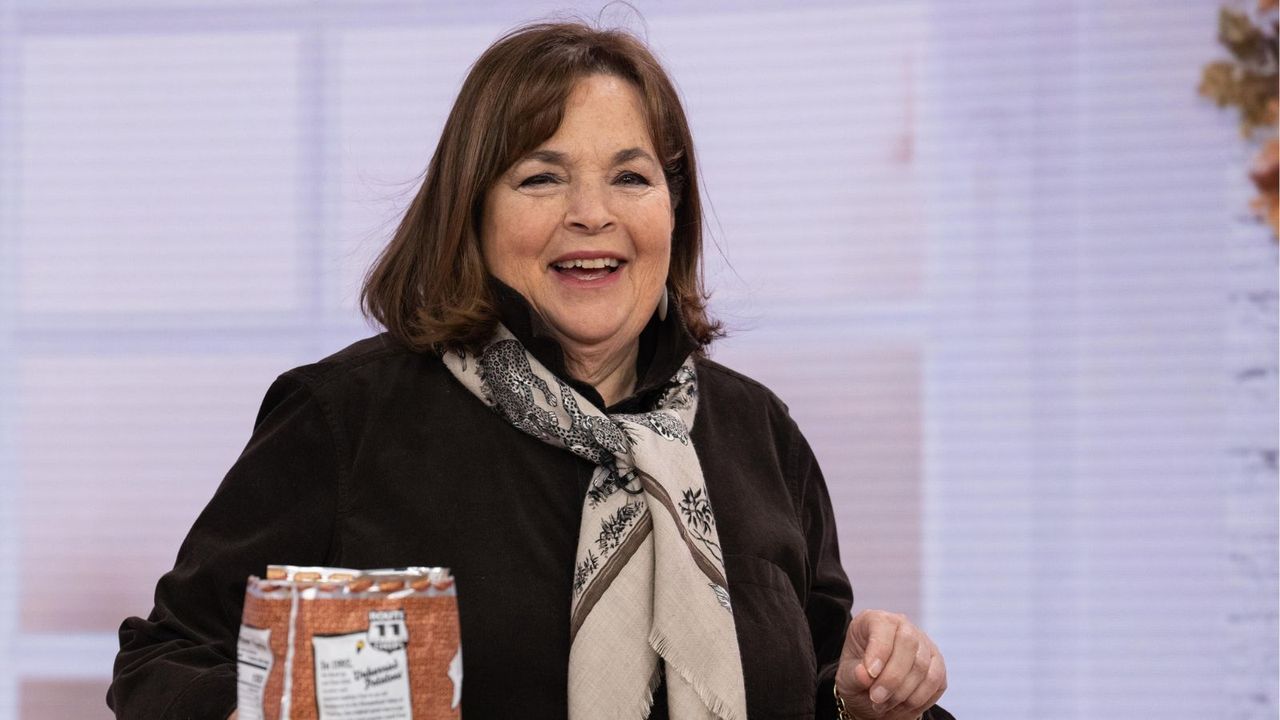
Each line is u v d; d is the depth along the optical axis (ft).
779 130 45.93
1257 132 44.14
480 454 19.47
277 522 18.71
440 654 14.28
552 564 19.10
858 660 19.08
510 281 20.01
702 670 18.78
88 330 46.39
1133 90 44.78
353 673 13.80
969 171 45.27
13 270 46.55
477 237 20.31
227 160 46.44
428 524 18.88
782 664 19.92
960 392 44.96
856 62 45.83
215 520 18.80
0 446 46.29
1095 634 44.04
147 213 46.50
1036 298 44.83
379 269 20.84
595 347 20.81
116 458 46.26
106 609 46.09
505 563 18.88
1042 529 44.42
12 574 46.11
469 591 18.62
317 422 19.17
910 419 45.09
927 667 18.66
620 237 19.97
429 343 19.77
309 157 46.34
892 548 44.93
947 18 45.52
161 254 46.42
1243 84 44.24
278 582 13.93
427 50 46.26
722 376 22.84
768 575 20.51
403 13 46.29
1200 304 44.21
